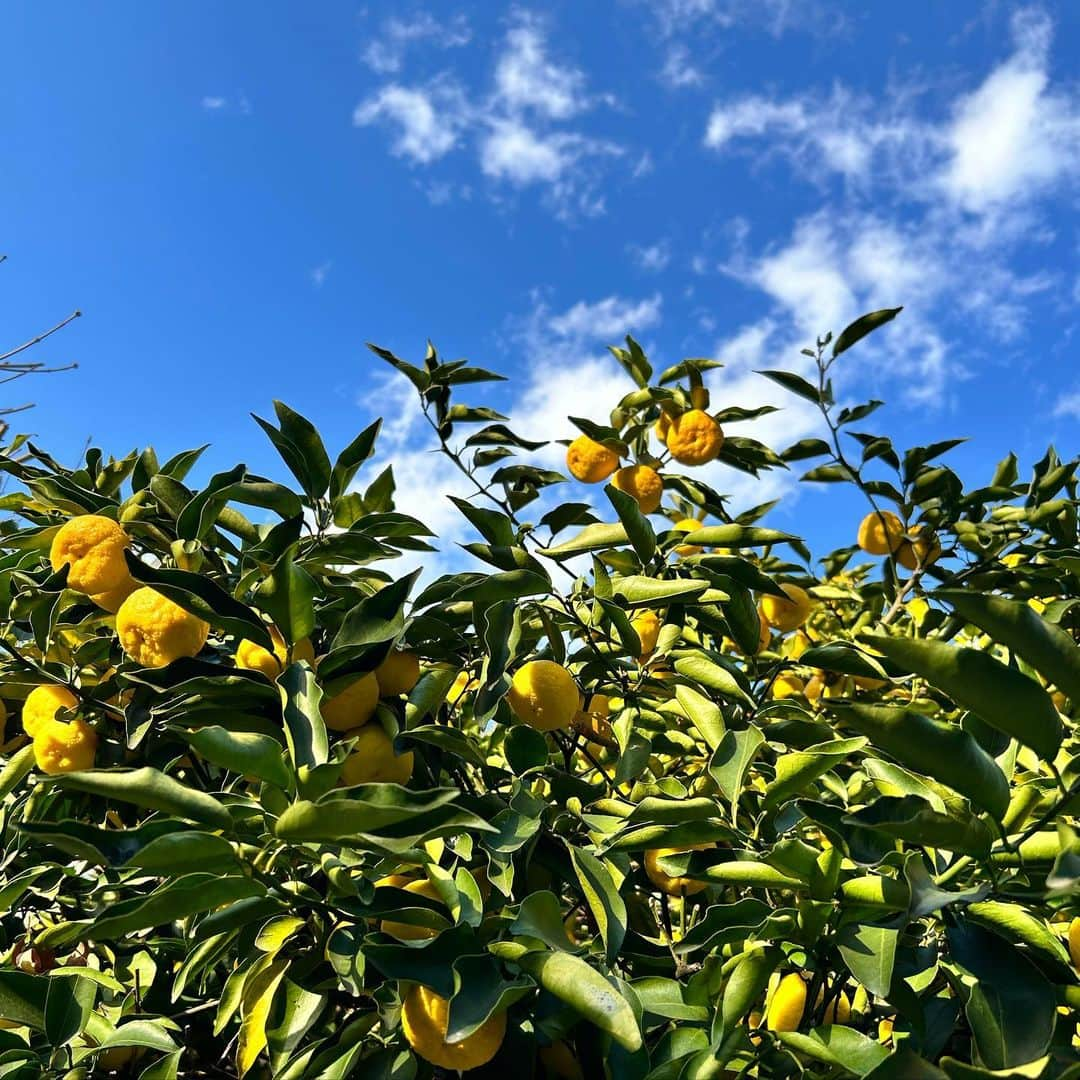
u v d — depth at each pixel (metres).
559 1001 0.65
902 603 1.35
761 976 0.62
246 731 0.75
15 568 0.93
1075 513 1.26
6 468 0.95
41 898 0.96
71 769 0.83
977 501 1.30
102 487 1.11
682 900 0.86
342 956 0.66
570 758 0.96
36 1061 0.73
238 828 0.68
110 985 0.81
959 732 0.56
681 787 0.80
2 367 1.26
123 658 0.91
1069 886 0.48
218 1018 0.72
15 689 0.90
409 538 0.99
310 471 0.92
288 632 0.73
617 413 1.30
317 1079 0.66
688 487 1.30
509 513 1.19
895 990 0.60
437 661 0.89
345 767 0.75
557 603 0.98
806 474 1.38
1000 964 0.57
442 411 1.20
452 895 0.67
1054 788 0.67
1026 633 0.54
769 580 0.92
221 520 0.96
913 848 0.64
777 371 1.30
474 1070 0.67
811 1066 0.65
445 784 0.86
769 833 0.69
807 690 1.31
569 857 0.78
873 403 1.30
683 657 0.92
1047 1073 0.53
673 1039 0.65
